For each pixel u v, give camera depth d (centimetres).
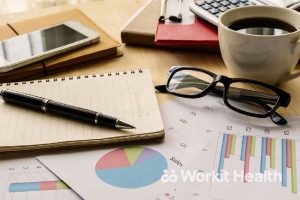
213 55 64
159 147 45
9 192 40
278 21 55
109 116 47
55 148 45
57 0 125
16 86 54
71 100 51
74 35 63
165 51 65
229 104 51
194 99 53
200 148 45
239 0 68
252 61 51
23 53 58
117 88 54
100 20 75
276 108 49
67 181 41
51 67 59
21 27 68
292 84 55
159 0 76
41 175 42
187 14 69
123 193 40
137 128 46
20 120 48
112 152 45
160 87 54
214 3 67
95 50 61
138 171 42
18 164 43
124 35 66
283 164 43
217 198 39
